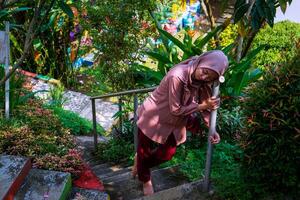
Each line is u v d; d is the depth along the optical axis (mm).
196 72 2953
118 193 3680
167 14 7383
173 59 5488
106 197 3453
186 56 5199
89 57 9289
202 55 2938
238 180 3273
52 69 8492
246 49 5953
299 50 2988
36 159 3654
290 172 2855
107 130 6738
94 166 4637
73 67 8586
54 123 4430
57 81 7957
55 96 7320
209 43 5992
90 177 3711
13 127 4078
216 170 3682
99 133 6469
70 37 8039
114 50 5457
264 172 2971
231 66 4836
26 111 4566
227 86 4656
